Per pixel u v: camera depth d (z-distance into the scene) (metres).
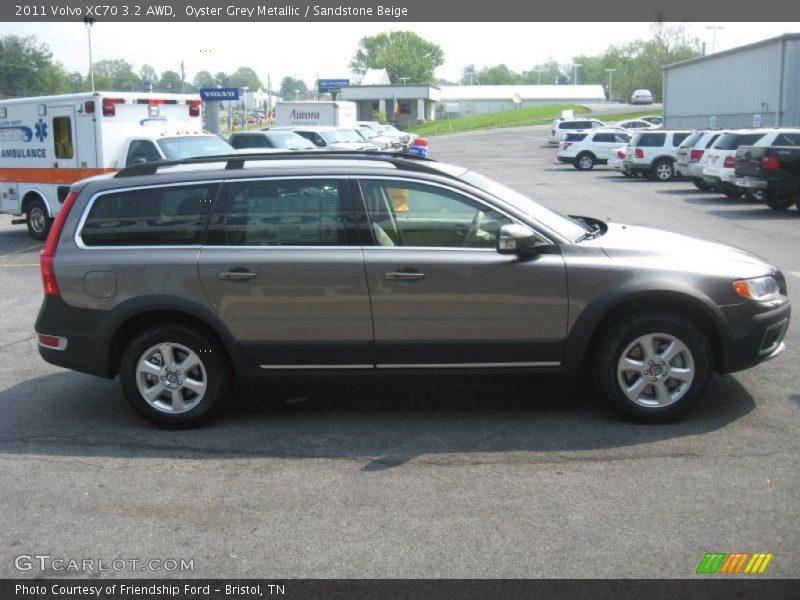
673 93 45.62
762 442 5.25
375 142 35.00
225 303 5.61
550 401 6.18
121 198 5.78
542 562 3.90
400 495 4.67
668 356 5.53
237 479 4.96
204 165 5.98
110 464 5.24
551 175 32.81
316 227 5.61
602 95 111.44
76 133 15.04
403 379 5.68
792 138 19.64
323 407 6.22
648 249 5.62
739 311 5.50
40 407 6.41
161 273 5.63
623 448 5.23
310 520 4.40
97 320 5.72
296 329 5.61
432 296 5.51
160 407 5.79
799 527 4.16
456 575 3.81
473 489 4.71
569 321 5.50
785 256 12.25
